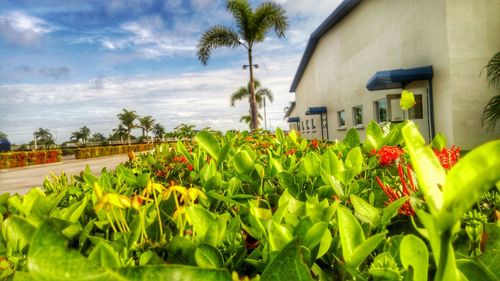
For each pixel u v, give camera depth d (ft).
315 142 13.12
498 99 32.81
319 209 3.64
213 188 5.56
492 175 1.36
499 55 33.45
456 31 36.09
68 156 148.15
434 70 38.81
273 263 2.06
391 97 48.44
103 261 2.06
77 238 3.62
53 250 1.60
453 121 35.83
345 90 64.90
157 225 3.90
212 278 1.92
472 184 1.38
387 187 4.55
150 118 220.02
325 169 5.46
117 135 254.68
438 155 5.71
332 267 3.03
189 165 8.99
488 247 2.86
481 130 35.60
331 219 3.75
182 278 1.87
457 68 35.91
